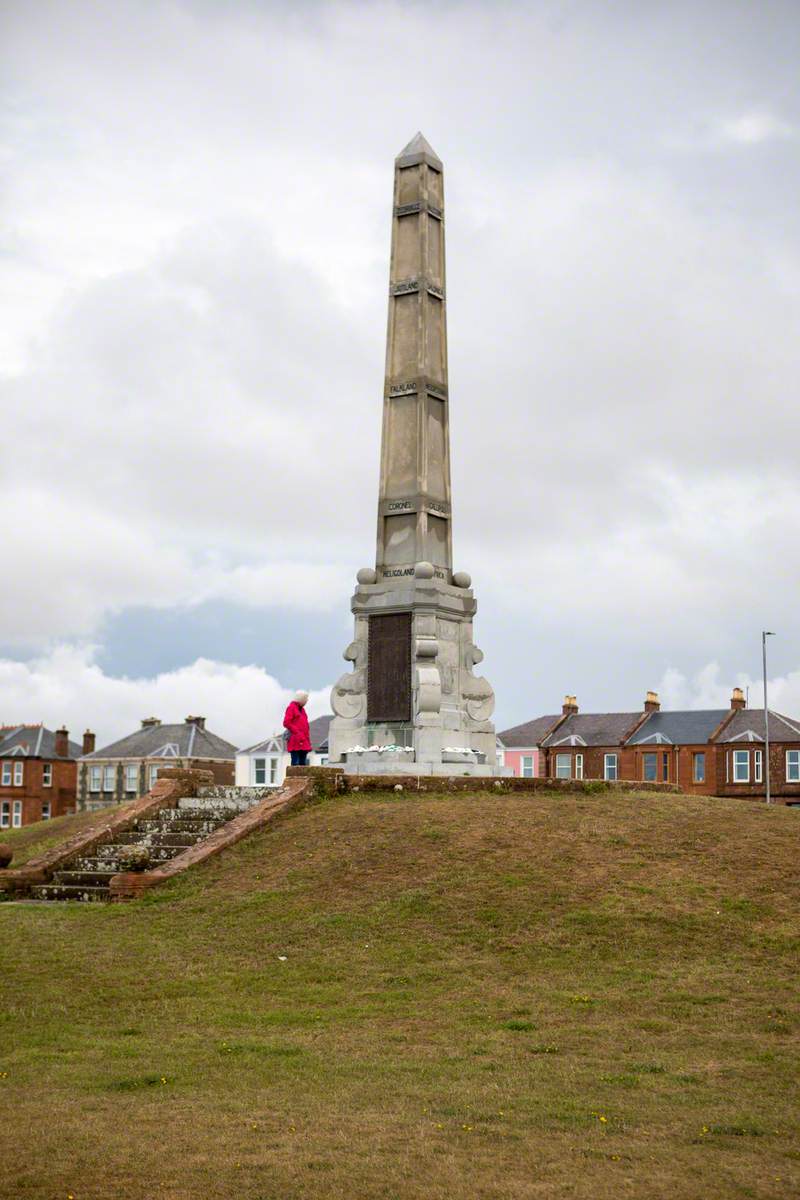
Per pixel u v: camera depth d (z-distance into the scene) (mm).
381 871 26719
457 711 37125
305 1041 19016
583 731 106125
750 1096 16547
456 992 21344
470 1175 13602
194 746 109062
